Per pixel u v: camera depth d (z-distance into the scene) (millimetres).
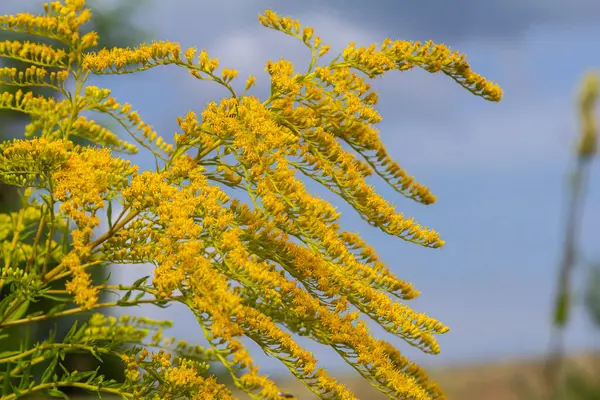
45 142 2139
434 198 2266
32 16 2387
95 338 2473
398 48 2145
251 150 2070
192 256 1964
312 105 2152
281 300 2096
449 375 7559
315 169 2145
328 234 2061
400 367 2174
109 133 2838
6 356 2436
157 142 2639
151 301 2145
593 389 3682
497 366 7328
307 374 1966
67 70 2504
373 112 2129
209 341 1858
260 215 2125
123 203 2268
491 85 2129
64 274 2285
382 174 2260
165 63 2221
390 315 2135
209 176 2277
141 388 2275
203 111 2182
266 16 2195
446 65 2119
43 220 2400
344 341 2098
